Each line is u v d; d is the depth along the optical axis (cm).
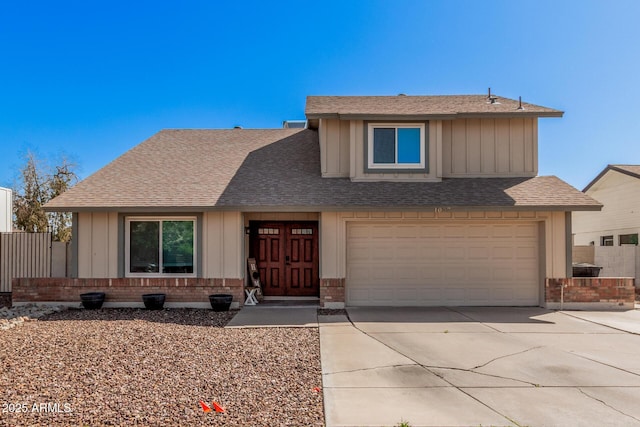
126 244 1189
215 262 1176
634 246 1684
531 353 742
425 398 540
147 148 1502
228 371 625
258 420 467
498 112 1266
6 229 1698
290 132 1653
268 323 973
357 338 840
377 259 1213
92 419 461
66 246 1390
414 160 1280
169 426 448
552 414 495
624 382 600
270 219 1307
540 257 1198
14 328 895
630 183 1945
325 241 1181
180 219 1187
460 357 717
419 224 1216
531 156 1312
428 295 1211
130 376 594
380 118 1255
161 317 1037
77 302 1176
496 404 523
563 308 1167
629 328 935
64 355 689
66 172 2697
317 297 1318
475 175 1307
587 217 2277
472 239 1216
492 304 1208
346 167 1306
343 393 554
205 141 1567
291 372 630
